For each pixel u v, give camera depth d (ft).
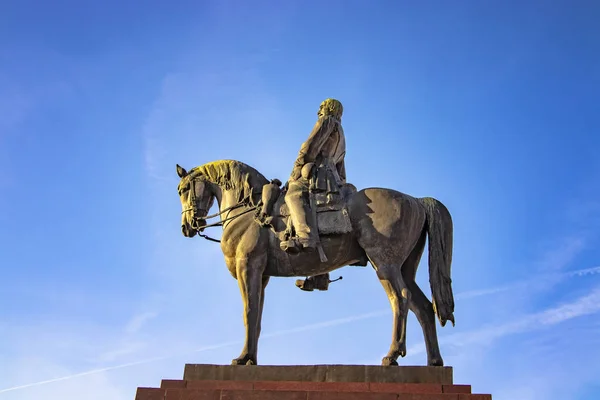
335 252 29.84
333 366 27.07
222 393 26.27
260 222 30.27
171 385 27.02
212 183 32.42
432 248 29.60
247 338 28.78
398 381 26.63
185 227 32.32
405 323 28.17
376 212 29.60
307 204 30.01
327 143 31.65
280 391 26.07
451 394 25.32
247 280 29.71
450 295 29.12
